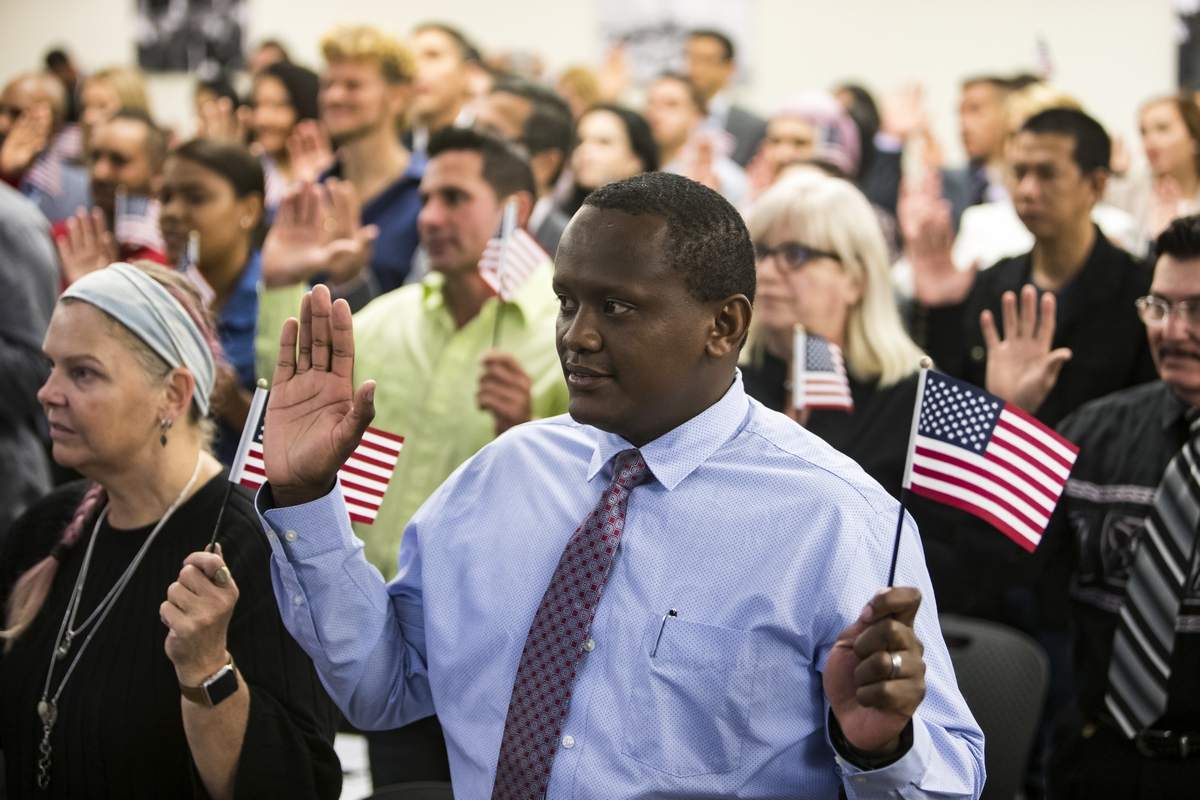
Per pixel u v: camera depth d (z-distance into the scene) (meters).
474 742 1.81
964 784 1.66
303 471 1.80
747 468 1.77
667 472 1.77
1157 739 2.50
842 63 9.18
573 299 1.72
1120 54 8.59
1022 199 3.83
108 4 10.57
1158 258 2.56
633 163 5.30
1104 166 3.82
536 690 1.75
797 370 2.98
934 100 9.01
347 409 1.82
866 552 1.72
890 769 1.58
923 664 1.55
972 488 2.05
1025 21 8.77
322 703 2.19
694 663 1.71
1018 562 2.87
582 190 5.29
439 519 1.91
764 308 3.24
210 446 2.42
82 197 5.98
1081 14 8.65
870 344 3.22
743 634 1.71
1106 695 2.58
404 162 4.96
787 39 9.28
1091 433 2.73
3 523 3.47
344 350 1.82
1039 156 3.80
